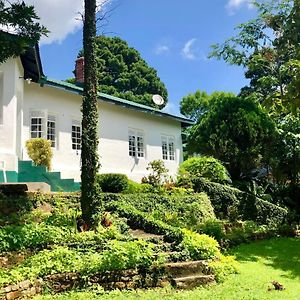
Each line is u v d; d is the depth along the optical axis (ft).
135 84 144.36
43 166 52.80
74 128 66.90
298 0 60.64
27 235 31.40
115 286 27.94
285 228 55.98
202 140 71.36
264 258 40.55
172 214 48.80
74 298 24.84
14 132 50.49
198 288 28.81
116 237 34.81
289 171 75.46
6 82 50.93
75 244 32.24
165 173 75.46
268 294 27.12
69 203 43.37
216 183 61.67
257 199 63.82
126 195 49.19
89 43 39.34
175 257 32.19
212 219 51.44
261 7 87.45
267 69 91.50
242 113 69.46
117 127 73.51
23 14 33.42
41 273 26.73
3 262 29.07
